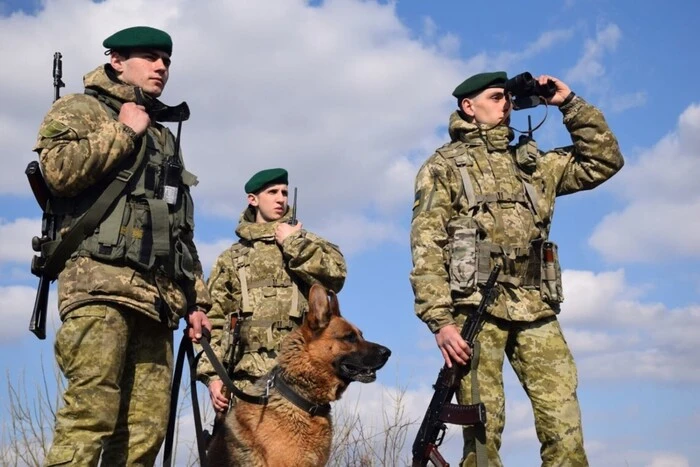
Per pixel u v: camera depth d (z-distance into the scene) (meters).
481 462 5.55
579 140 6.28
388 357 6.32
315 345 6.14
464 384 5.77
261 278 7.61
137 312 5.09
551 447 5.76
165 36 5.44
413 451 5.88
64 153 4.77
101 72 5.28
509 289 5.85
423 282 5.86
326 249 7.53
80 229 4.89
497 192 6.01
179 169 5.30
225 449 6.09
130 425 5.23
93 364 4.81
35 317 5.03
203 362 7.41
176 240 5.33
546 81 6.27
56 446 4.73
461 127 6.26
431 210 6.00
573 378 5.84
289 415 6.00
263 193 7.96
